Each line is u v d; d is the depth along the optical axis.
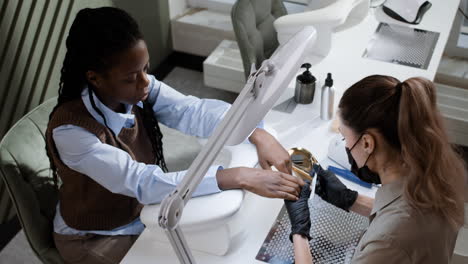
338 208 1.37
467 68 2.71
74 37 1.21
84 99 1.31
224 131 0.86
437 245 0.95
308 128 1.69
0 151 1.40
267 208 1.39
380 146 0.97
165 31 3.17
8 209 2.28
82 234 1.49
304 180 1.40
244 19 2.09
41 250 1.53
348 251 1.25
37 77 2.23
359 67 1.98
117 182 1.31
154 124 1.55
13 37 2.04
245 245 1.30
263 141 1.47
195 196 1.29
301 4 3.14
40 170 1.49
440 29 2.21
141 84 1.27
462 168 0.99
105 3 2.50
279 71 1.00
